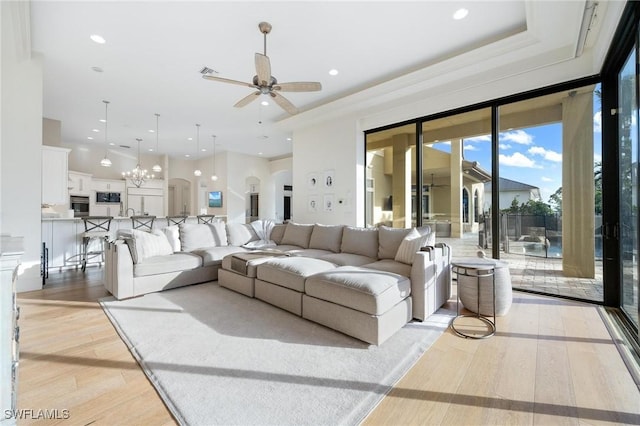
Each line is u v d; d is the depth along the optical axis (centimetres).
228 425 138
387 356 202
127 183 955
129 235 362
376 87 441
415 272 265
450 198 429
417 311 262
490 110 387
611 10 233
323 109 531
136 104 536
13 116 345
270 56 372
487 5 276
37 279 362
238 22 301
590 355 202
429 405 153
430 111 429
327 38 331
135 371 185
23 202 353
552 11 261
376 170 520
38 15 288
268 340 227
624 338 227
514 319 267
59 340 227
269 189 1062
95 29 312
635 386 167
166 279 359
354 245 391
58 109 559
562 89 330
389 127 495
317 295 256
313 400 156
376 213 520
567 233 332
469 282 282
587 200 319
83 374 181
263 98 509
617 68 285
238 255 368
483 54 338
